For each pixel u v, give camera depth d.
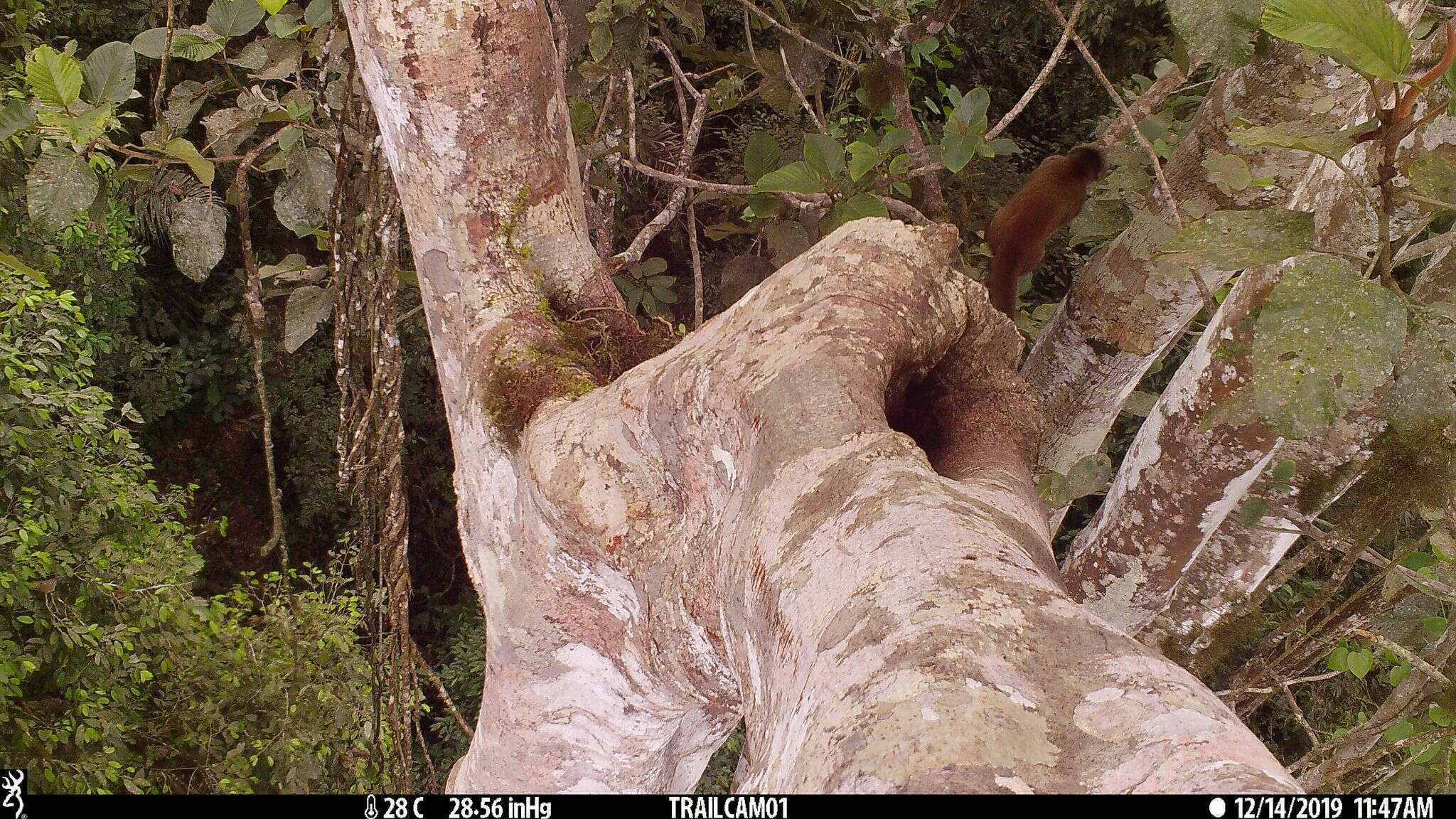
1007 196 7.22
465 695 9.88
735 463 1.29
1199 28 1.37
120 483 7.20
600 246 3.34
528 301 2.02
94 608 6.94
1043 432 1.54
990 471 1.33
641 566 1.56
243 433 11.83
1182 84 3.19
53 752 6.49
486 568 2.00
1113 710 0.67
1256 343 1.16
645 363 1.69
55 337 6.76
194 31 2.41
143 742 7.31
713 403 1.36
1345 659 2.94
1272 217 1.21
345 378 2.50
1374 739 2.83
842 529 0.96
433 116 1.89
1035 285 7.65
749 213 3.45
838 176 2.75
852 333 1.30
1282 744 7.02
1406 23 1.87
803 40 3.19
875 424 1.15
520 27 1.88
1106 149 3.16
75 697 6.43
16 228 8.01
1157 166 2.26
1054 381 3.00
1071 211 3.49
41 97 2.09
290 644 8.05
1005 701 0.68
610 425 1.61
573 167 2.12
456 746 9.70
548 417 1.77
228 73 2.59
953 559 0.84
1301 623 2.78
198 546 11.16
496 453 1.89
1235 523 2.79
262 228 11.08
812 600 0.90
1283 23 1.13
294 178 2.55
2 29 5.45
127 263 10.08
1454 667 2.91
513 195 1.99
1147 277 2.68
